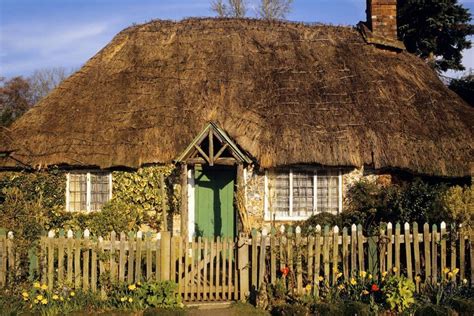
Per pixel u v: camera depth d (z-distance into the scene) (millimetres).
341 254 10422
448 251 10648
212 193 15125
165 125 14797
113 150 14430
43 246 10047
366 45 18047
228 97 15508
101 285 9930
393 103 15633
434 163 14219
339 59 17188
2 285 9891
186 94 15734
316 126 14570
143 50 17516
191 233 14789
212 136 13695
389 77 16656
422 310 9242
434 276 10359
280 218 14633
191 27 18312
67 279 9914
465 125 15383
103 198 14977
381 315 9320
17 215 12617
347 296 9914
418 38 26516
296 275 10188
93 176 15023
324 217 13922
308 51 17562
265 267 10375
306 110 15047
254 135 14164
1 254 10039
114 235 10070
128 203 14625
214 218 15062
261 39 17984
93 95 15992
